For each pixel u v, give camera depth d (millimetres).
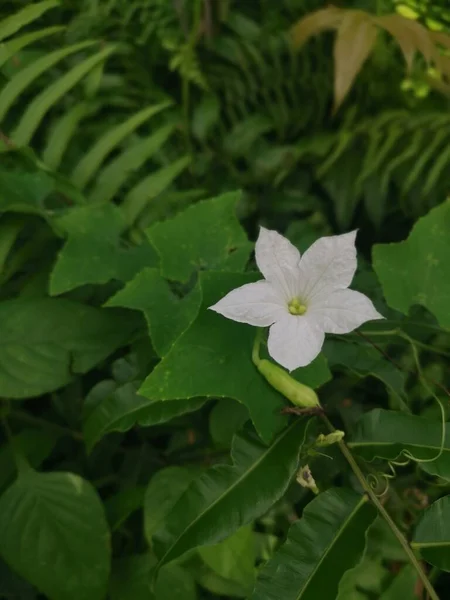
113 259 269
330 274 213
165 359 207
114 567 260
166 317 241
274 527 269
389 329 279
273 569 200
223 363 213
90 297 289
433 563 204
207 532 206
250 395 213
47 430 297
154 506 252
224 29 417
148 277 248
